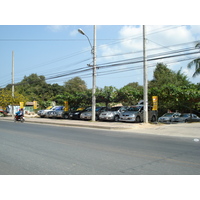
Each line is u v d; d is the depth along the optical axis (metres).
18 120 23.92
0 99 33.03
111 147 8.70
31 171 5.53
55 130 14.90
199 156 7.13
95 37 21.58
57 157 6.98
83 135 12.35
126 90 21.89
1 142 9.87
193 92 18.53
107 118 20.55
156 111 21.67
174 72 39.47
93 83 21.73
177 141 10.27
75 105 28.05
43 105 39.50
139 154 7.41
